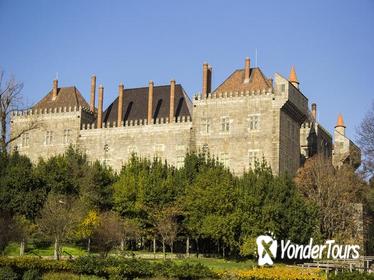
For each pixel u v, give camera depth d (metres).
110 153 124.94
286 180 96.81
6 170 101.12
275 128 111.38
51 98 135.62
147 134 122.19
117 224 95.06
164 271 57.56
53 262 58.69
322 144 135.12
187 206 96.81
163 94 128.00
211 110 117.00
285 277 58.34
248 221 89.75
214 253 98.81
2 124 81.50
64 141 129.25
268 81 117.19
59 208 88.62
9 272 55.69
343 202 107.94
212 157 115.06
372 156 98.94
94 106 134.12
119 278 56.84
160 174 104.88
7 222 84.19
